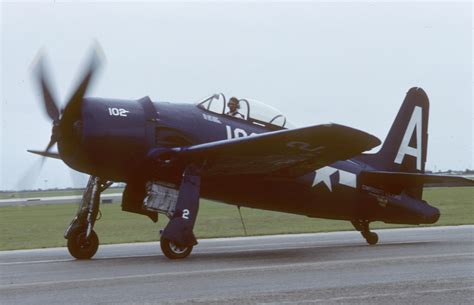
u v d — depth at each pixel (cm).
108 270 1211
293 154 1444
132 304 834
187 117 1530
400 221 1895
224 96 1605
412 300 843
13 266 1336
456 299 847
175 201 1487
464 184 1816
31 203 8981
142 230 3053
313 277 1059
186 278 1066
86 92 1422
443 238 1994
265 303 831
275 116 1656
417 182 1797
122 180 1490
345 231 2627
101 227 3325
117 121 1430
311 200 1720
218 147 1405
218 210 5309
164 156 1466
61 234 2908
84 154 1412
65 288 973
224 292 917
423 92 1978
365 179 1798
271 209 1722
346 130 1290
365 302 833
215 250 1697
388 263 1243
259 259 1379
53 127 1432
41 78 1434
